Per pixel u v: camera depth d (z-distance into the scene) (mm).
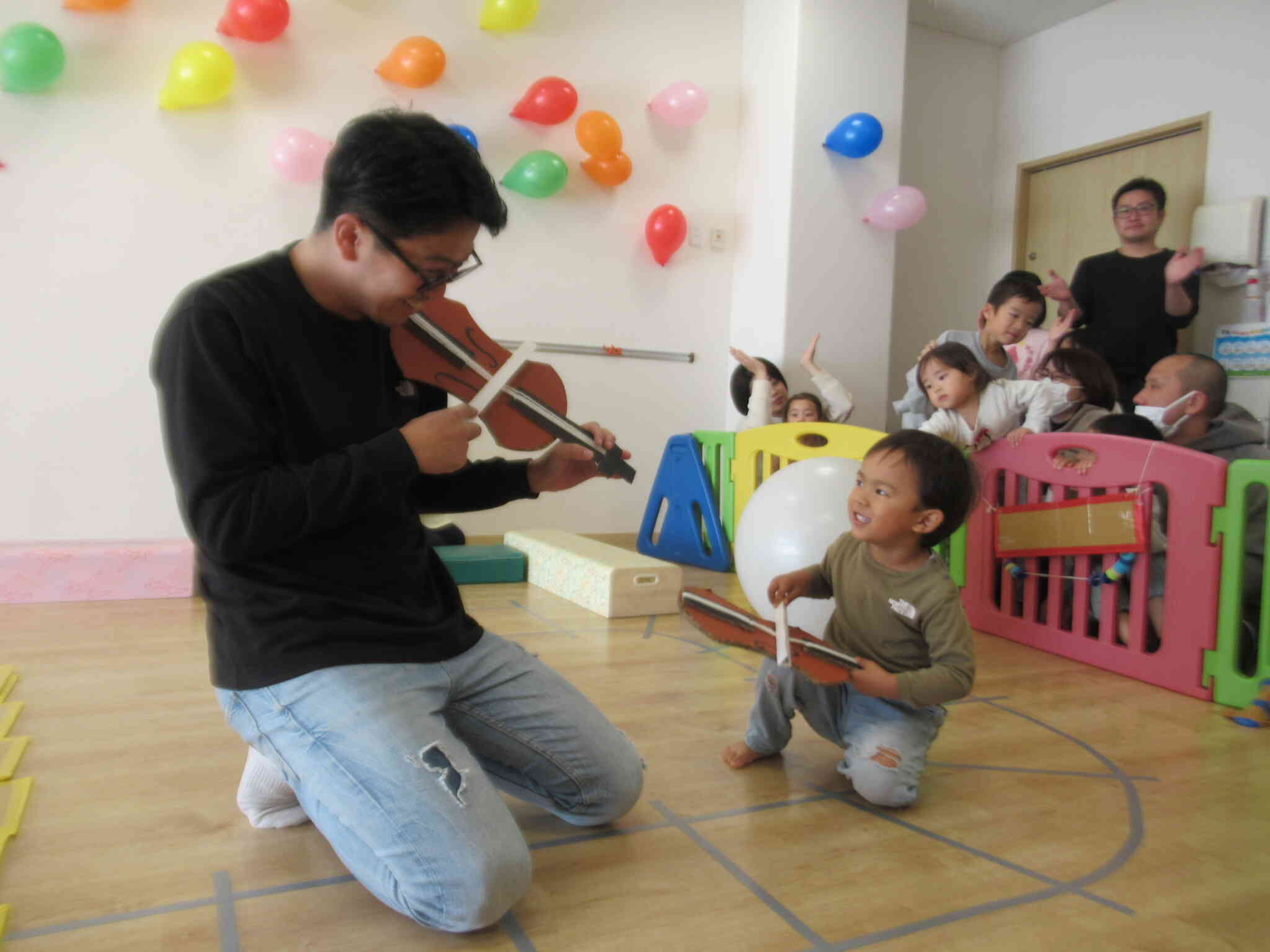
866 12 3910
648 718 1718
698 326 4105
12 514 3025
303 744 956
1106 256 3771
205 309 911
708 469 3479
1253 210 3656
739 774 1475
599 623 2473
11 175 2939
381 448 944
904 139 4652
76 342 3057
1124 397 3674
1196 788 1454
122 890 1056
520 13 3494
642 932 997
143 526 3178
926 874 1148
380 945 958
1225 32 3848
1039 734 1696
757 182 4039
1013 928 1024
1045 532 2316
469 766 979
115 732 1570
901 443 1290
